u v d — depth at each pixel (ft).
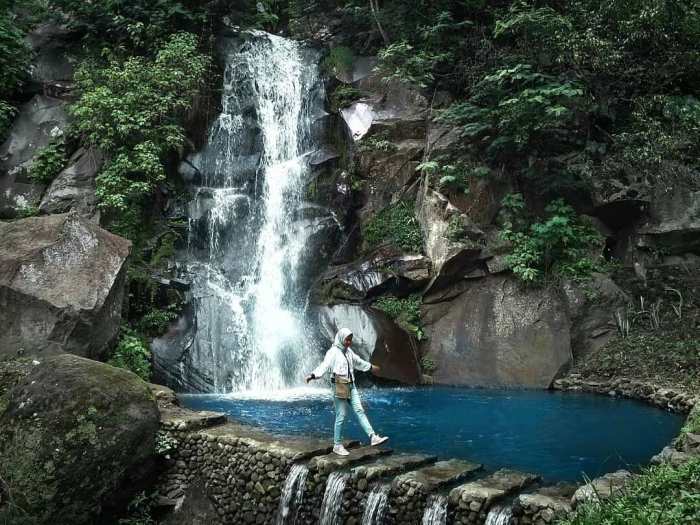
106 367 25.02
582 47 45.73
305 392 40.24
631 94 49.88
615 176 46.39
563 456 24.58
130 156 48.57
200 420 26.45
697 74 49.08
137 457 23.88
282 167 54.60
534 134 46.75
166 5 57.98
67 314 31.73
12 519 21.04
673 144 44.73
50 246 33.47
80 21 57.67
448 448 25.72
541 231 42.50
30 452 21.81
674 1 45.27
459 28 55.57
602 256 45.06
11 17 58.03
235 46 60.80
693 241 44.16
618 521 14.75
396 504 19.95
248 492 23.21
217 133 54.75
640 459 24.11
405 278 44.93
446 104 52.90
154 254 46.73
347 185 51.24
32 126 52.31
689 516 14.37
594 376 39.06
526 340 41.32
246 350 42.98
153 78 51.03
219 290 46.06
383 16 59.26
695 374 35.24
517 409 33.45
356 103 53.83
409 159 50.65
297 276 49.34
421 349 43.60
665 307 42.34
